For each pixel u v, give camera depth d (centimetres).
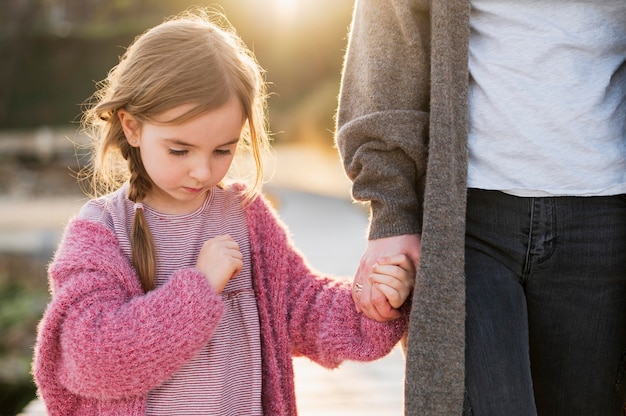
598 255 198
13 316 930
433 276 192
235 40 212
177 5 3694
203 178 185
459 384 190
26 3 3114
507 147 196
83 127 222
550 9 196
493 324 193
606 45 197
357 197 210
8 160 2241
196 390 188
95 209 195
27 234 1213
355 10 223
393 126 204
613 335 204
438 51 196
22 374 771
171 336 177
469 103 201
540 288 201
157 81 181
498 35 198
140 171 196
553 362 207
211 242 191
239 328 200
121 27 3553
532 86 195
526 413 189
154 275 191
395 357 545
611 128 197
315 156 2419
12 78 3288
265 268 209
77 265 185
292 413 204
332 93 3008
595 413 210
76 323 179
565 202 195
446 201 192
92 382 178
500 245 199
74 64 3469
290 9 3338
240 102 189
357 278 207
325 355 209
